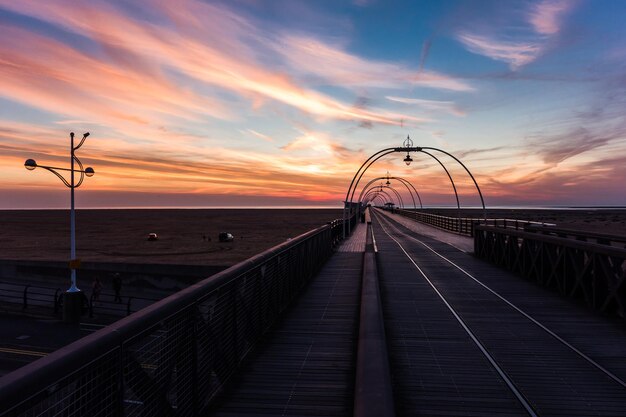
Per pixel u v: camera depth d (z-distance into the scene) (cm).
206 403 402
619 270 747
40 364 192
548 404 434
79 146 2091
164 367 309
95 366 230
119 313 2177
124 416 259
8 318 2016
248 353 552
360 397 374
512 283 1122
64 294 1977
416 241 2636
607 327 709
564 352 589
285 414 394
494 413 415
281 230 9969
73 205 2059
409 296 962
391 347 612
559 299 927
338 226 2752
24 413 190
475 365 541
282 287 783
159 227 11269
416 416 409
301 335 638
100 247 6178
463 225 3434
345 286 1038
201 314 384
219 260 4719
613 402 439
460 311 824
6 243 6681
